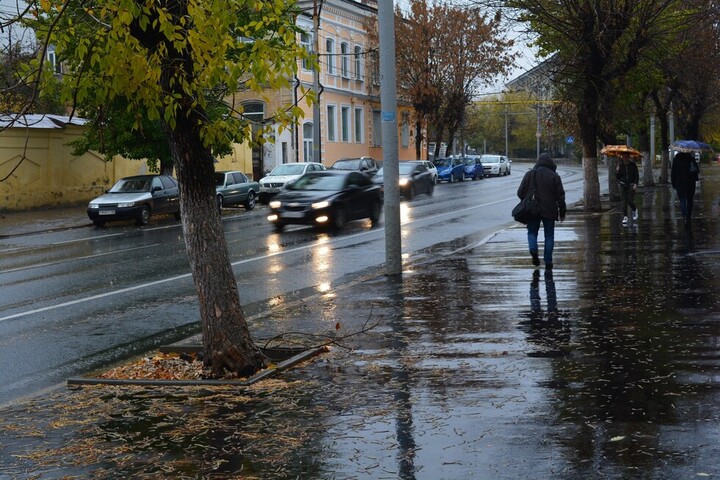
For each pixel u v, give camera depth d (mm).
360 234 25781
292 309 12523
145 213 31625
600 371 8164
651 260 16641
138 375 8992
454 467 5691
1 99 8625
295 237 25281
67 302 14648
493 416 6812
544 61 31062
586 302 12148
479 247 20188
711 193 39094
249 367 8773
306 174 28766
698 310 11242
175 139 8773
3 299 15117
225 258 8930
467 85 66062
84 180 40750
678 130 61156
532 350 9203
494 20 28938
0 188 36531
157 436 6703
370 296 13453
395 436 6422
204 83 8336
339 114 62031
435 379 8125
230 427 6855
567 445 6023
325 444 6320
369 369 8680
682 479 5305
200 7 7773
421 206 37938
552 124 37750
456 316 11445
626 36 28766
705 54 34625
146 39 8398
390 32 15469
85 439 6711
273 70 8234
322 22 59000
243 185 39281
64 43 8242
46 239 26984
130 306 14125
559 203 15867
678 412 6730
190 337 11297
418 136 65938
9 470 6043
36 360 10555
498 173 76188
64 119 39625
